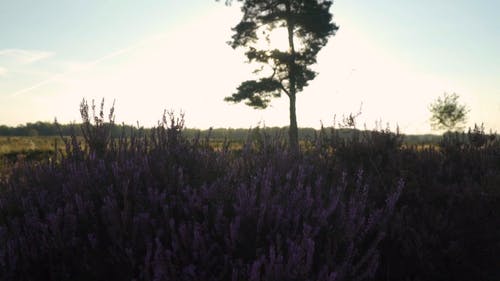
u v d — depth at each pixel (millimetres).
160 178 2619
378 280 2486
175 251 1822
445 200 3365
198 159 2918
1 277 1822
